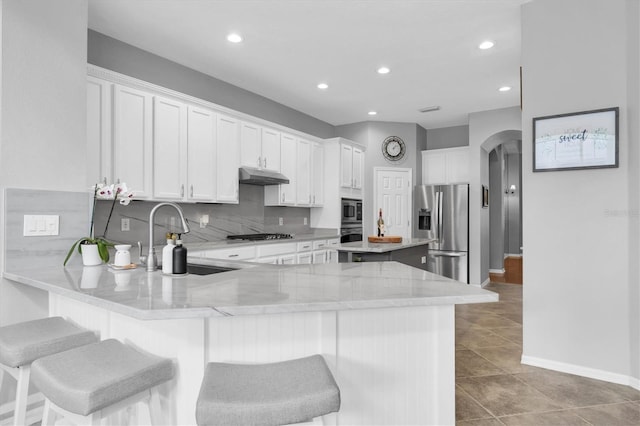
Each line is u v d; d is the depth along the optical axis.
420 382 1.58
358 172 5.98
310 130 5.87
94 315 1.78
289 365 1.32
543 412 2.13
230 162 4.02
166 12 2.93
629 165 2.42
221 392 1.13
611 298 2.48
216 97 4.29
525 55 2.82
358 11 2.94
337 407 1.14
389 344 1.55
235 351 1.43
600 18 2.52
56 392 1.16
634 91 2.37
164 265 1.85
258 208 4.91
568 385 2.45
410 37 3.36
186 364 1.42
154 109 3.27
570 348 2.64
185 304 1.23
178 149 3.47
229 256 3.76
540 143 2.72
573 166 2.59
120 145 2.99
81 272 1.91
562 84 2.66
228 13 2.95
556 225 2.69
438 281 1.67
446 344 1.59
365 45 3.51
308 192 5.30
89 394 1.12
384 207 6.18
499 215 7.57
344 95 4.93
